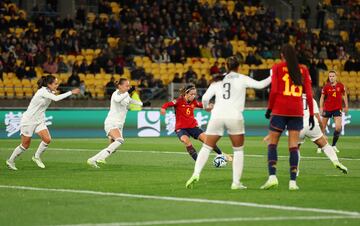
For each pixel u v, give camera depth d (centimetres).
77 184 2661
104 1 7381
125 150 4425
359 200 2223
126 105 3403
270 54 7344
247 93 6569
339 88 4419
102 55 6562
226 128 2467
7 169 3272
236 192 2408
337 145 4975
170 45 6981
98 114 5797
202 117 5922
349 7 8369
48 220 1898
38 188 2542
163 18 7200
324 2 8412
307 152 4303
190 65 6938
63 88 5956
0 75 6134
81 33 6850
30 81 6203
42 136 3322
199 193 2386
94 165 3344
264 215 1952
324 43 7662
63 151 4384
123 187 2562
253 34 7519
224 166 3350
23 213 2006
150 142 5150
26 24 6825
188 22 7269
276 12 8244
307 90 2467
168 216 1941
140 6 7231
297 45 7419
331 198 2262
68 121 5706
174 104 3331
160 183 2683
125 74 6606
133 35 6931
